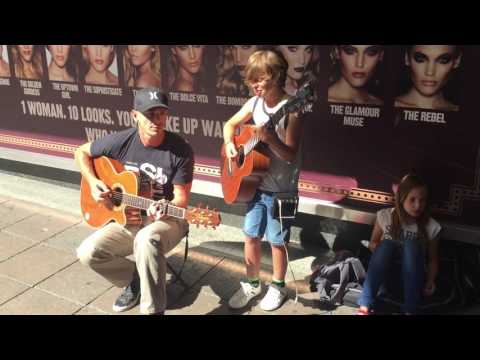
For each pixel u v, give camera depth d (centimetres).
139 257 284
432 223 311
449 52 304
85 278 364
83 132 486
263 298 330
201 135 419
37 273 370
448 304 315
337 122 354
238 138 316
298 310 323
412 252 304
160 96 289
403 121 331
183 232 316
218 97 398
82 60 456
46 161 509
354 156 355
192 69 401
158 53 412
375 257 311
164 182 310
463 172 321
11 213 468
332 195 372
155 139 301
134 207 312
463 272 324
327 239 389
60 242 416
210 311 324
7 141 541
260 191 310
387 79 328
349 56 335
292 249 395
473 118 308
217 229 430
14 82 507
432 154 328
